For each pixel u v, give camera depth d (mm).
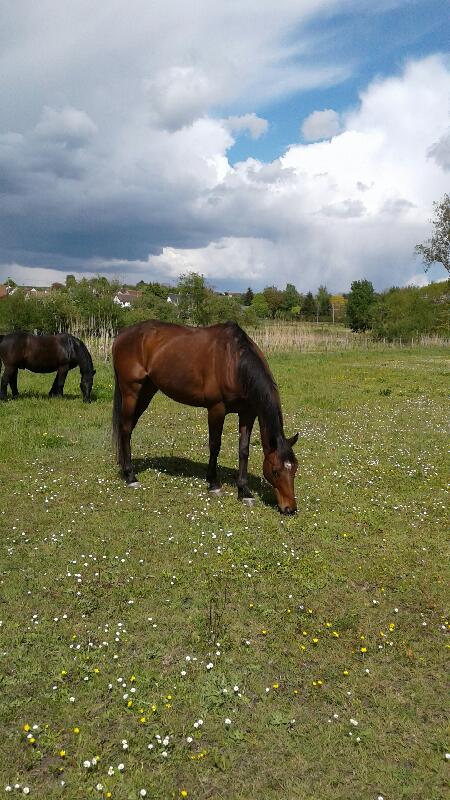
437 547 5703
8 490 7094
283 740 3105
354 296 63594
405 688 3578
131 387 7387
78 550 5398
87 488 7223
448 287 50938
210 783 2824
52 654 3781
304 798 2746
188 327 7203
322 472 8203
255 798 2744
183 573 4961
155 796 2736
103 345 24281
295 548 5582
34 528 5941
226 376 6531
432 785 2857
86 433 10195
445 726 3256
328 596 4672
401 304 54750
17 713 3246
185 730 3150
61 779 2830
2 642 3891
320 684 3572
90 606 4398
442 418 12461
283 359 27266
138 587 4695
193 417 12109
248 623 4223
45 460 8430
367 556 5461
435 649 4000
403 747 3094
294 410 13227
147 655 3785
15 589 4625
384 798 2771
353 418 12398
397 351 35562
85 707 3305
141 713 3266
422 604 4605
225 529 5965
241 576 4918
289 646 3971
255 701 3420
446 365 25500
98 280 38031
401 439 10406
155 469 8117
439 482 7844
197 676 3594
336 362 26391
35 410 12078
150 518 6230
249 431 6840
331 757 3006
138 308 40875
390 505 6863
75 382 16672
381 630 4211
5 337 13023
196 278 41594
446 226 45562
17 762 2918
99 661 3734
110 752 2992
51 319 35625
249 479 7852
